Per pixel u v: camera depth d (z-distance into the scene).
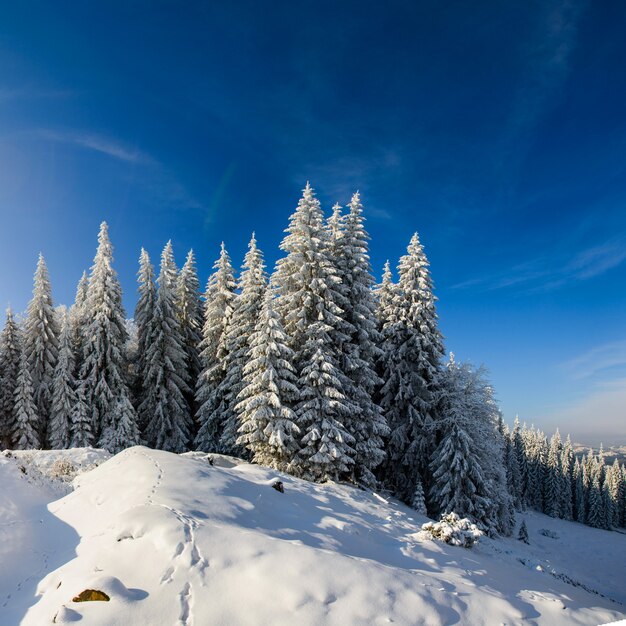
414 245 25.70
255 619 5.57
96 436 26.80
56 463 15.64
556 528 51.09
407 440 23.42
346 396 20.64
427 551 10.98
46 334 29.52
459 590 7.61
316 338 19.78
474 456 21.91
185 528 7.17
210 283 30.73
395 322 25.19
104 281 28.91
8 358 28.89
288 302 21.23
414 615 6.32
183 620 5.39
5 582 7.18
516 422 72.69
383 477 24.33
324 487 16.58
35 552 8.18
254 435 18.12
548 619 7.39
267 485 12.52
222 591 5.96
